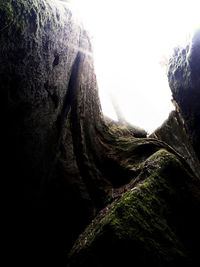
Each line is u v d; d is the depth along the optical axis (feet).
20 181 16.84
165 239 13.19
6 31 10.95
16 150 15.56
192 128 21.40
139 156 22.33
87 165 21.61
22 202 17.61
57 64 17.60
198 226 15.21
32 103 15.12
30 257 18.70
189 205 16.15
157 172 17.08
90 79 26.37
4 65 11.76
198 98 19.81
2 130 14.02
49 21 14.52
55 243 19.26
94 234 13.61
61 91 19.84
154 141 23.61
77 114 22.26
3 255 17.58
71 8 20.66
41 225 19.26
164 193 15.88
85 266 12.43
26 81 13.75
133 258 11.76
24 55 12.68
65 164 20.34
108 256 12.13
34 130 16.40
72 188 20.17
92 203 19.83
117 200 17.16
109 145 25.98
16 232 18.06
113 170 22.41
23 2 11.87
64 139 20.71
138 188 15.43
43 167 18.47
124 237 12.17
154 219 13.88
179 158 21.75
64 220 19.80
